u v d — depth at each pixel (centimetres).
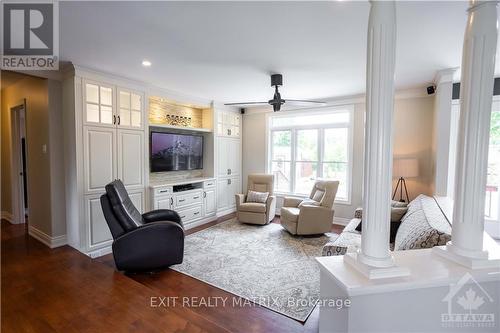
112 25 222
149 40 251
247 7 195
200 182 513
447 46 264
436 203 289
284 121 586
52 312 206
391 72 125
